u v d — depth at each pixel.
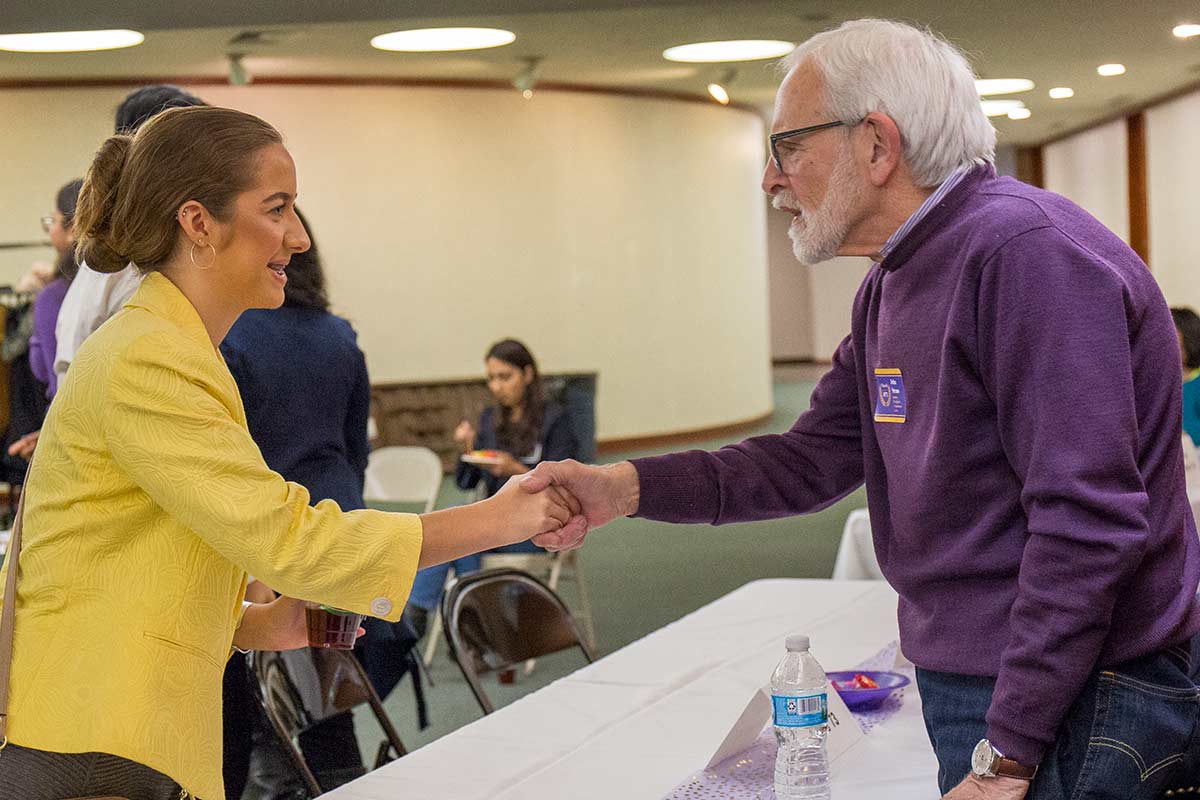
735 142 13.16
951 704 1.83
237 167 1.67
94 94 10.45
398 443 10.90
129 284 2.52
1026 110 13.98
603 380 11.99
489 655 3.20
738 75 11.25
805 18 8.44
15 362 6.27
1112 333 1.61
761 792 2.15
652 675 2.91
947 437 1.75
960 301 1.71
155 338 1.62
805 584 3.87
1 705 1.61
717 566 7.56
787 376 21.20
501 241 11.48
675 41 9.35
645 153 12.11
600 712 2.65
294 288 2.84
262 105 10.84
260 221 1.69
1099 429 1.59
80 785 1.59
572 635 3.44
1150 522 1.69
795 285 24.20
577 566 5.74
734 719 2.56
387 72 10.77
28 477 1.69
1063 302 1.62
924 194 1.80
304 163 10.96
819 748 2.11
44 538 1.63
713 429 12.83
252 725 2.76
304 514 1.64
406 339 11.27
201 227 1.67
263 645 2.00
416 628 5.14
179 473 1.58
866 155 1.80
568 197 11.70
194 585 1.65
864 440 2.04
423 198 11.24
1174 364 1.71
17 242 10.48
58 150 10.47
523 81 10.12
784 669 2.25
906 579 1.88
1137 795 1.69
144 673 1.61
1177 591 1.71
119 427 1.59
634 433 12.20
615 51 9.81
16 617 1.65
